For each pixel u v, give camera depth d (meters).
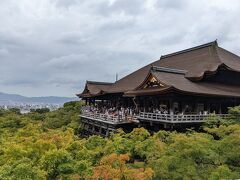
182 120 27.22
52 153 15.74
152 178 14.17
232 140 16.34
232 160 15.67
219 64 35.31
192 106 31.42
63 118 48.31
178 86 29.00
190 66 39.84
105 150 19.69
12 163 15.76
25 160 15.51
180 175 13.79
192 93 28.20
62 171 15.21
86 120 42.03
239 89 37.34
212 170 14.22
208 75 35.41
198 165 14.87
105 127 35.53
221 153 16.16
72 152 19.28
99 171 13.11
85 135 42.38
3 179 12.99
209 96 30.02
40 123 44.78
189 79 34.69
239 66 39.78
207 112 30.66
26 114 57.28
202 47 45.75
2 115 54.81
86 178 13.37
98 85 51.62
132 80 46.38
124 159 14.96
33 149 17.78
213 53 41.28
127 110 36.59
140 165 16.30
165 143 19.89
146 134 22.84
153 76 31.08
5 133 33.25
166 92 28.11
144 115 30.78
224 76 38.34
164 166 14.31
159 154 16.67
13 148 17.39
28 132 27.97
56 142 20.61
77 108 58.56
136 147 19.47
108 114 35.16
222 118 27.62
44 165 15.52
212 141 17.98
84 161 15.94
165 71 33.31
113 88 46.88
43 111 64.88
